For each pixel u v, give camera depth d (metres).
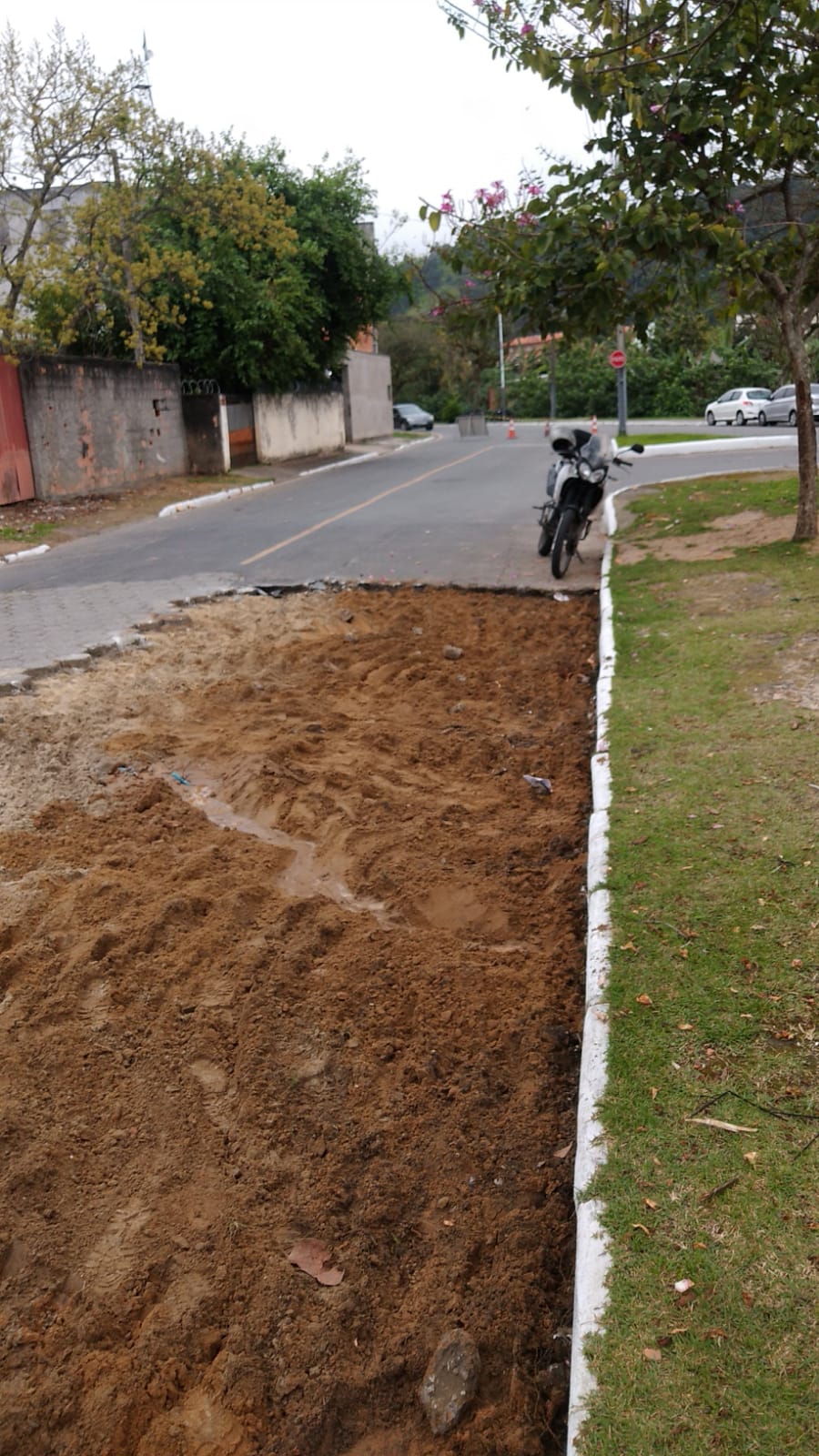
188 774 6.48
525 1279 2.95
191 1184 3.33
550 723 7.30
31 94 19.44
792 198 10.27
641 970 3.80
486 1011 4.07
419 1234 3.15
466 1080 3.71
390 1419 2.67
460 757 6.69
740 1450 2.17
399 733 7.05
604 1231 2.74
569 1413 2.37
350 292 30.45
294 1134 3.52
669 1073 3.29
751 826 4.76
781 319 10.17
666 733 6.05
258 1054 3.84
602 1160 2.97
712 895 4.23
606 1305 2.54
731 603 8.81
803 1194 2.78
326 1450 2.61
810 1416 2.22
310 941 4.53
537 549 13.34
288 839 5.63
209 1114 3.61
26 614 10.52
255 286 25.52
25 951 4.46
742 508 13.34
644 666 7.44
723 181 6.87
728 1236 2.68
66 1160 3.41
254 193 22.98
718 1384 2.32
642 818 4.97
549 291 6.80
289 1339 2.83
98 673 8.29
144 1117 3.60
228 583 11.87
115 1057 3.88
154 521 17.95
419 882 5.04
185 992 4.24
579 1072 3.72
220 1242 3.12
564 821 5.64
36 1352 2.82
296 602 10.88
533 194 7.25
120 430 22.23
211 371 26.58
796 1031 3.41
